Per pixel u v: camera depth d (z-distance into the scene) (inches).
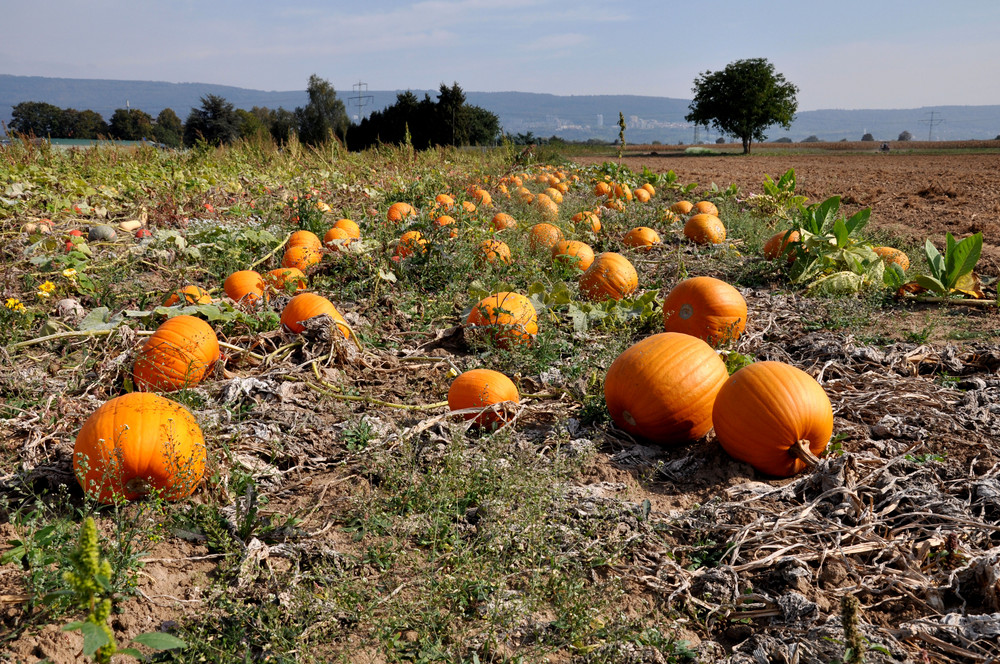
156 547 132.0
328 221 429.1
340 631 113.0
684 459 169.6
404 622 112.1
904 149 2337.6
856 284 318.0
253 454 166.6
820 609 118.3
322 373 215.5
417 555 131.4
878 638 109.1
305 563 130.0
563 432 173.6
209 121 2297.0
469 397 185.5
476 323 242.2
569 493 150.4
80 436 141.3
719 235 431.5
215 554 131.6
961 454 167.6
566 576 122.2
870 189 798.5
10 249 339.9
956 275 305.0
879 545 134.2
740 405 162.4
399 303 291.7
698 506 149.3
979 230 492.4
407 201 472.4
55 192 484.4
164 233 342.6
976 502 146.3
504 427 168.4
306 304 241.0
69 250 321.4
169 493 142.7
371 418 185.0
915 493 149.4
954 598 121.6
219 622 112.9
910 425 183.8
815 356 240.8
